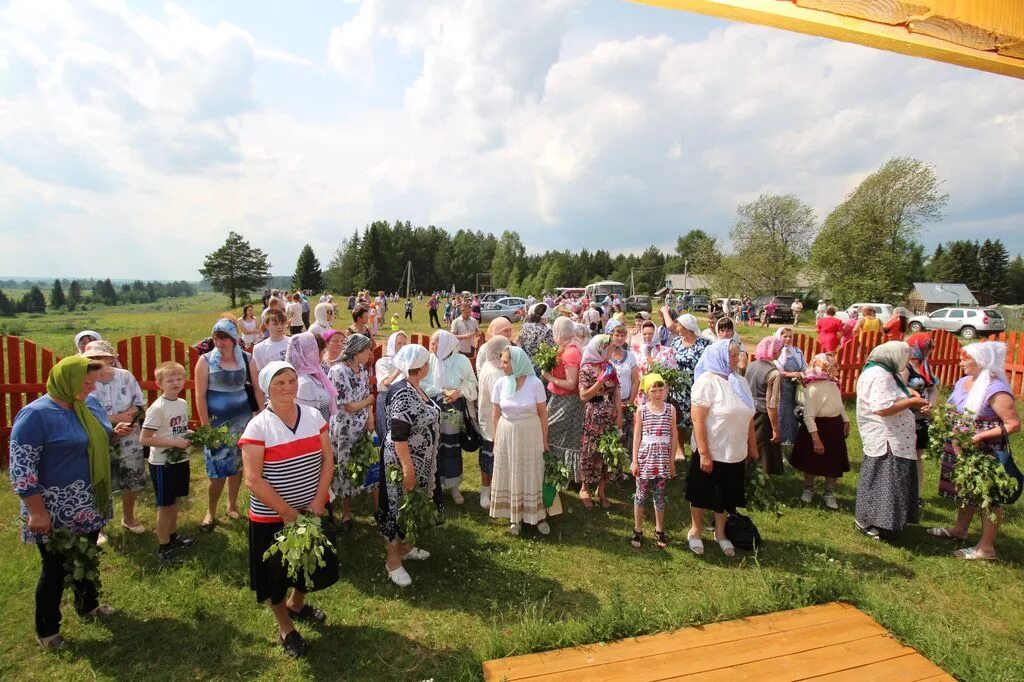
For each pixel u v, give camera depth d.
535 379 5.42
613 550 5.27
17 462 3.44
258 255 82.88
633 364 6.99
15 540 5.02
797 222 47.94
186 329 24.27
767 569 4.89
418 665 3.65
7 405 7.01
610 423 6.14
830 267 42.69
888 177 40.09
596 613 4.21
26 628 3.90
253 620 4.05
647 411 5.33
